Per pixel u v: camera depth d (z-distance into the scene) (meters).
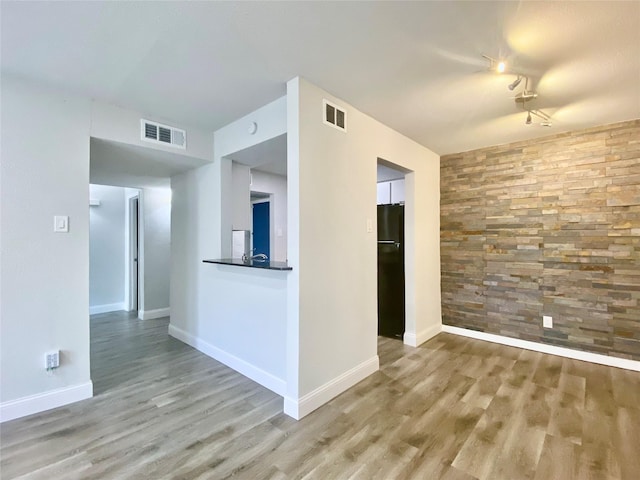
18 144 2.20
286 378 2.33
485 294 3.82
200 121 3.04
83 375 2.44
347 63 2.04
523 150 3.54
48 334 2.30
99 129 2.57
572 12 1.57
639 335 2.93
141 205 4.84
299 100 2.21
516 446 1.87
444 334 4.06
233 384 2.68
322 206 2.41
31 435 1.96
